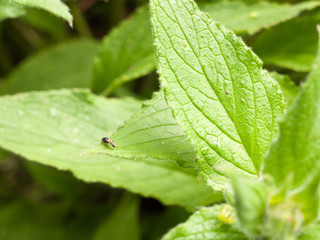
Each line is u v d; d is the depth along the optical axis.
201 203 0.30
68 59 0.40
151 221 0.36
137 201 0.35
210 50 0.25
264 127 0.25
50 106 0.31
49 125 0.31
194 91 0.25
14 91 0.39
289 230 0.22
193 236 0.24
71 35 0.44
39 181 0.37
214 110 0.25
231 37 0.25
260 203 0.22
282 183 0.23
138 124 0.25
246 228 0.22
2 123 0.30
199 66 0.25
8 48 0.45
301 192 0.22
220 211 0.24
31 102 0.31
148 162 0.31
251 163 0.25
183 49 0.25
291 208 0.22
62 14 0.26
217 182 0.25
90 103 0.32
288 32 0.35
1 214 0.38
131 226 0.35
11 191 0.40
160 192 0.30
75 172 0.30
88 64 0.40
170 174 0.31
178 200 0.30
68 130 0.31
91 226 0.37
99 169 0.30
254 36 0.36
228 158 0.25
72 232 0.37
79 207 0.38
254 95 0.25
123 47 0.34
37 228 0.37
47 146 0.30
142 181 0.31
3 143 0.30
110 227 0.35
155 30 0.24
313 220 0.23
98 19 0.46
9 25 0.43
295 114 0.23
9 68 0.44
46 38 0.44
